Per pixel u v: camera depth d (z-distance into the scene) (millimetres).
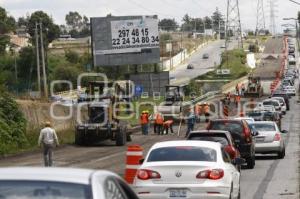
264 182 28703
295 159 39844
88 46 195000
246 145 33844
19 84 126812
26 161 40594
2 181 8711
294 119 85000
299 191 25641
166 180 18969
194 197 18797
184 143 20156
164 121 72375
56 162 39344
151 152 19922
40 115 60719
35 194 8469
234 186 20312
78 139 53500
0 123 48719
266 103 83438
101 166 36844
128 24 102250
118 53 102312
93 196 8500
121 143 53656
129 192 10008
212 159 19391
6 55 158500
